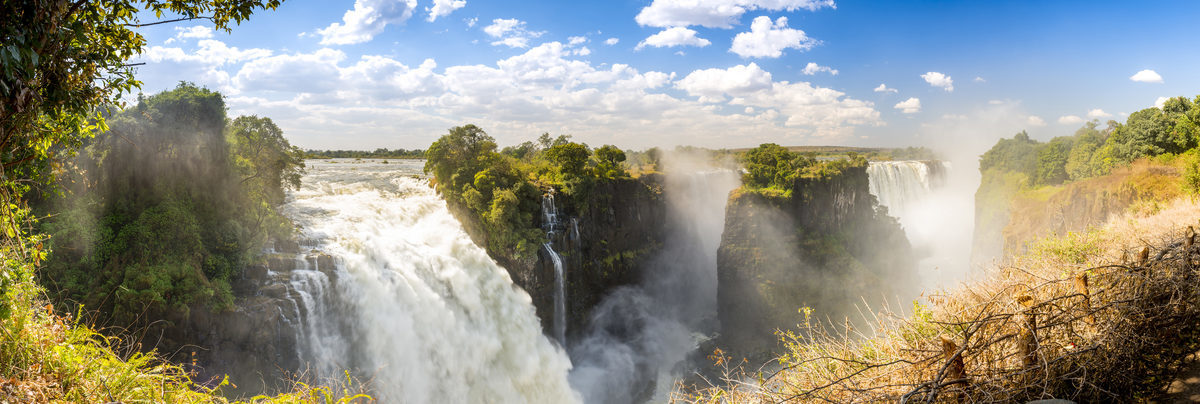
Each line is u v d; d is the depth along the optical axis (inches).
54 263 1135.6
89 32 290.4
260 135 1722.4
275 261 1508.4
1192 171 1144.2
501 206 2044.8
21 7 231.3
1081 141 2933.1
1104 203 1793.8
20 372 229.8
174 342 1217.4
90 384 245.4
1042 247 525.3
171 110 1428.4
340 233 1782.7
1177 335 288.0
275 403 305.7
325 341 1509.6
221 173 1486.2
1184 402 238.4
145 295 1183.6
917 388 211.8
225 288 1331.2
